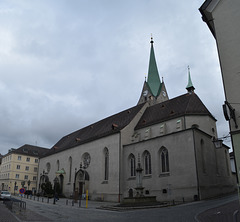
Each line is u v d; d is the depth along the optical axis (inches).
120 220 673.0
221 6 745.0
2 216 737.6
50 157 2716.5
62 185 2322.8
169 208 959.0
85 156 2127.2
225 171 1589.6
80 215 827.4
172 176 1374.3
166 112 1768.0
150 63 2994.6
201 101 1706.4
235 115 628.1
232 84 660.7
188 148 1337.4
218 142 683.4
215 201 1079.6
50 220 685.9
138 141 1738.4
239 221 479.8
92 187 1898.4
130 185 1616.6
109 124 2159.2
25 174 3395.7
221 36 717.9
